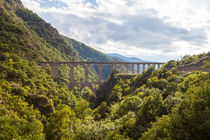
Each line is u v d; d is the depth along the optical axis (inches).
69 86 4180.6
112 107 2421.3
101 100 3873.0
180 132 631.2
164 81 2470.5
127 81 4104.3
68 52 7224.4
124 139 887.1
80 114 2118.6
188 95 774.5
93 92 4416.8
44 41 5797.2
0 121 869.2
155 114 1124.5
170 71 3041.3
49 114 1475.1
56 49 6245.1
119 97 2999.5
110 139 972.6
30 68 2474.2
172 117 721.6
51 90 2420.0
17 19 5231.3
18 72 1943.9
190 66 3496.6
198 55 4281.5
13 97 1305.4
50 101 1723.7
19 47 3422.7
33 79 2220.7
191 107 689.6
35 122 1032.2
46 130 1247.5
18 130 884.0
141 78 3673.7
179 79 2304.4
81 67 7116.1
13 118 970.7
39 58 3801.7
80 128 1203.9
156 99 1194.6
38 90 2062.0
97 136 1056.2
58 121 1354.6
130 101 1726.1
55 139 1239.5
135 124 1114.7
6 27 3730.3
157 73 3245.6
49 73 3868.1
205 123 576.1
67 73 5083.7
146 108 1162.6
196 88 788.0
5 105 1154.0
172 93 1770.4
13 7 6338.6
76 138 1154.7
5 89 1381.6
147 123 1108.5
